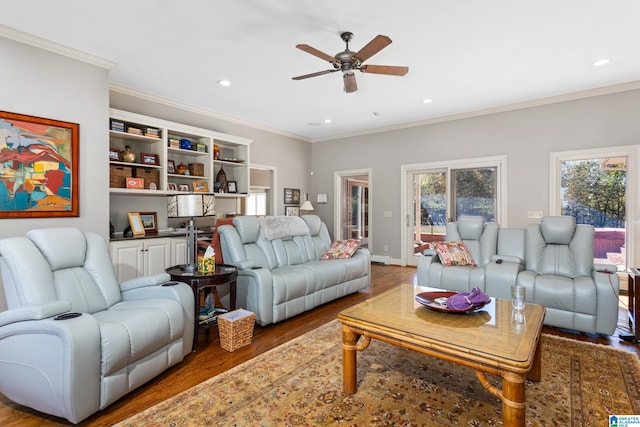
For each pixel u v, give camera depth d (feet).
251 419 5.57
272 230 12.17
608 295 8.85
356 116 18.42
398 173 20.31
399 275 17.58
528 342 5.24
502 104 16.22
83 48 10.31
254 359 7.79
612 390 6.41
